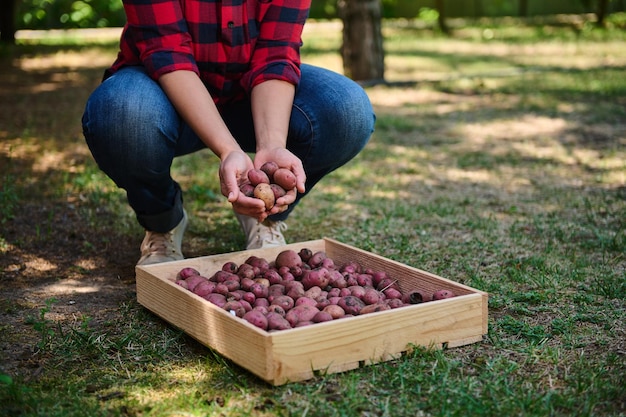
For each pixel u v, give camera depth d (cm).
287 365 217
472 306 243
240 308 237
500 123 676
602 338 249
